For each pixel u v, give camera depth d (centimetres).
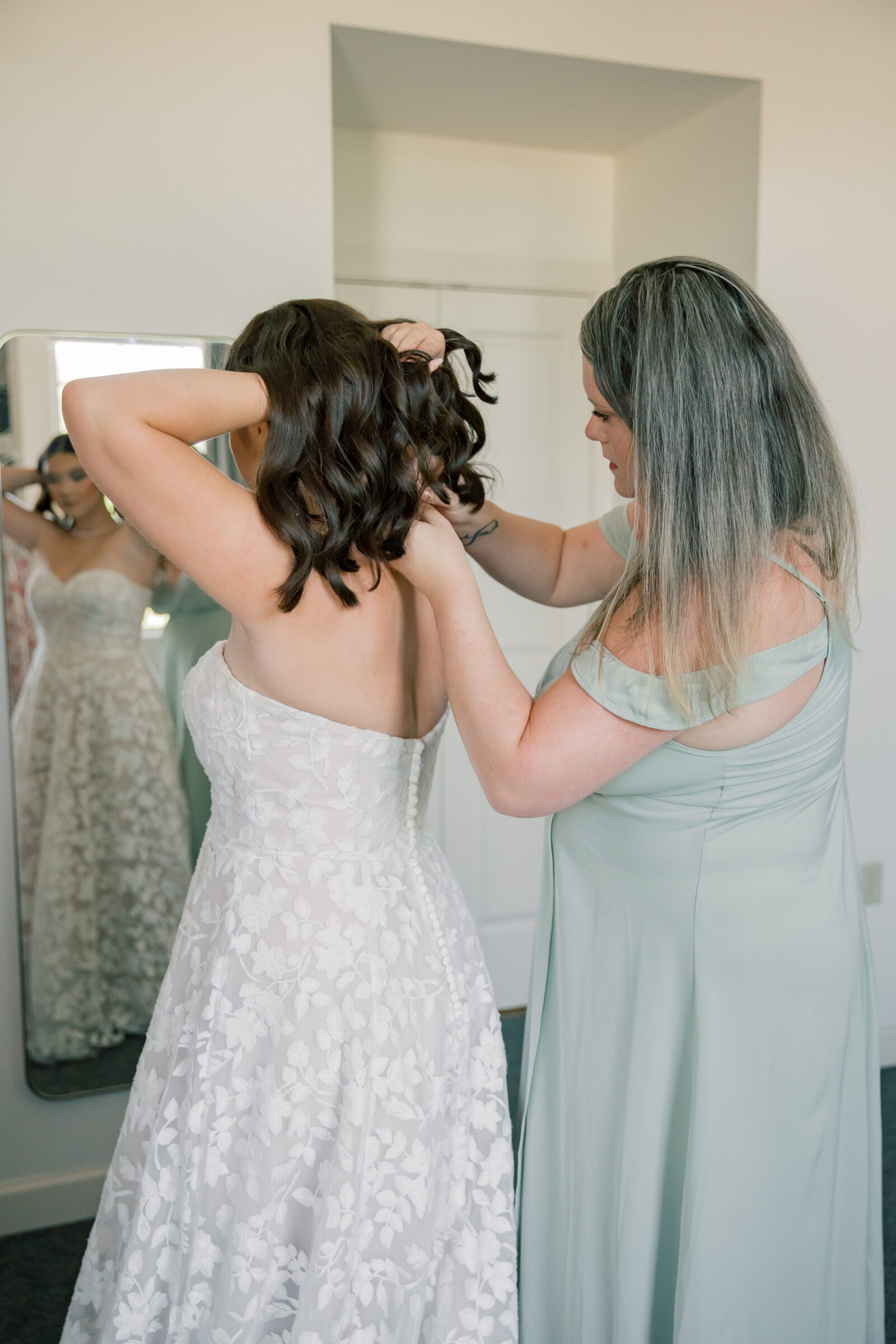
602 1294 119
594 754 95
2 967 199
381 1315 100
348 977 99
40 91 177
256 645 93
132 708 200
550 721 95
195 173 187
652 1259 113
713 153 239
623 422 102
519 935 300
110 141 182
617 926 116
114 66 180
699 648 93
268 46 187
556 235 281
